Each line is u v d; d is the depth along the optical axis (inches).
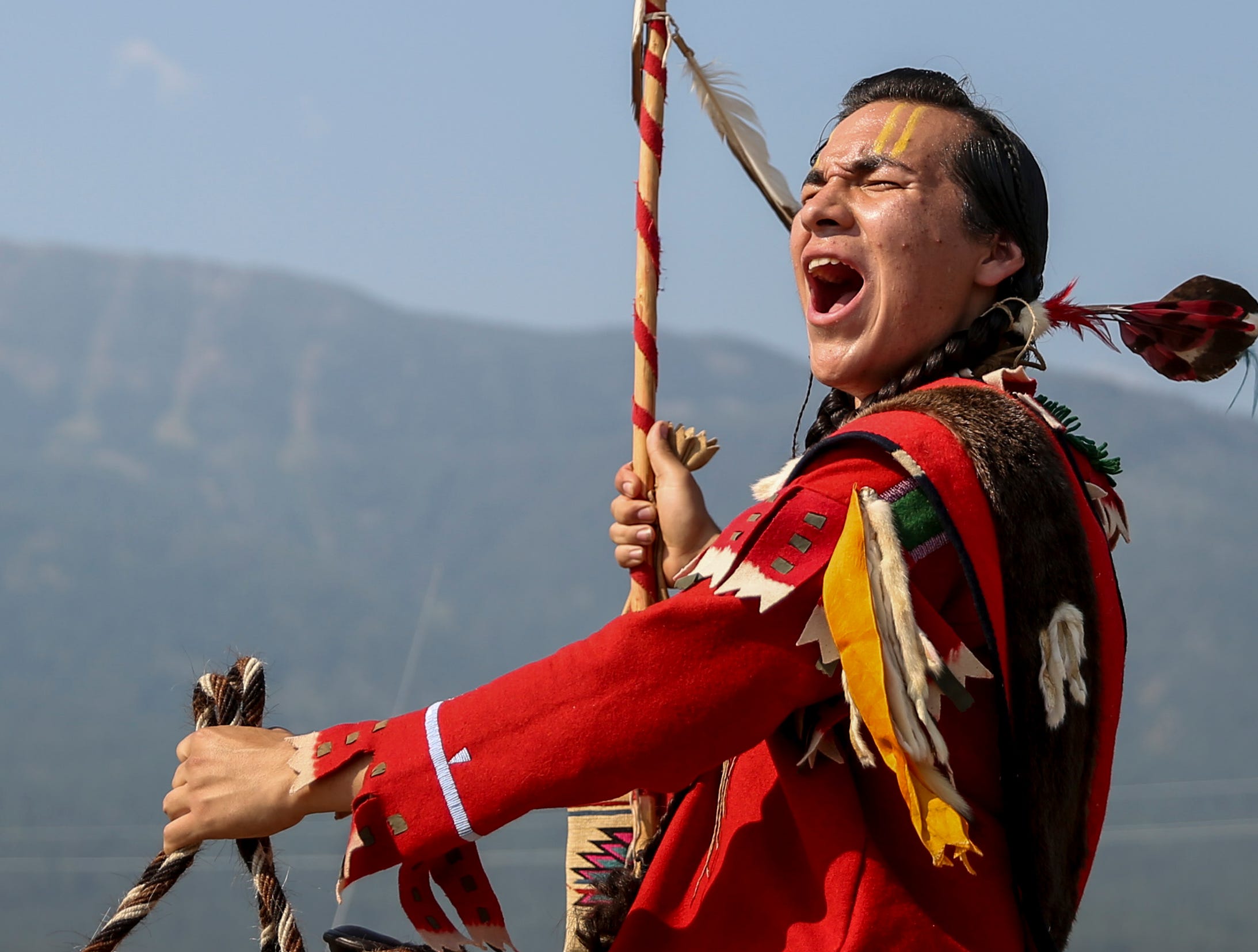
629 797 122.6
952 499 89.8
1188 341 124.0
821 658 89.0
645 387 131.1
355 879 92.1
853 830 93.0
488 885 99.9
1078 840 93.4
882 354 108.0
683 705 90.0
